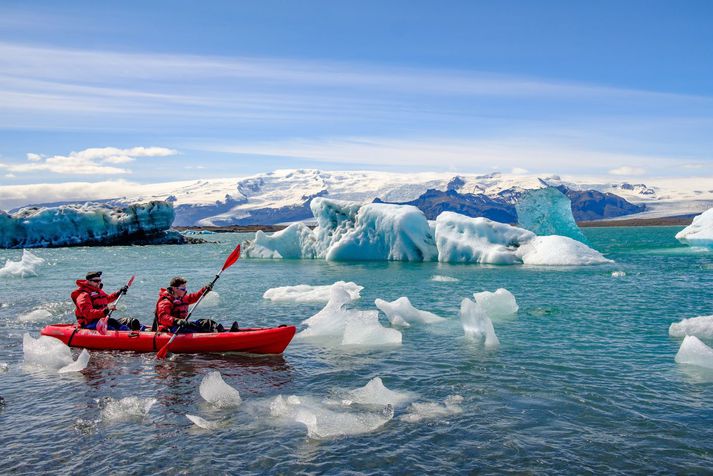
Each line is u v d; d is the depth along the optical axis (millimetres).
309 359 9398
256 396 7504
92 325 10500
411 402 7207
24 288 20828
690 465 5340
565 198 42594
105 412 6816
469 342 10578
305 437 6059
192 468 5352
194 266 32469
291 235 37562
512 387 7762
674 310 14133
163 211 70938
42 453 5703
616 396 7328
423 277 23094
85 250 57656
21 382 8188
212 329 10180
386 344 10453
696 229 46375
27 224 63219
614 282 20234
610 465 5352
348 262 32250
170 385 7992
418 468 5320
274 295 16984
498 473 5203
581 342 10523
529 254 29219
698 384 7789
